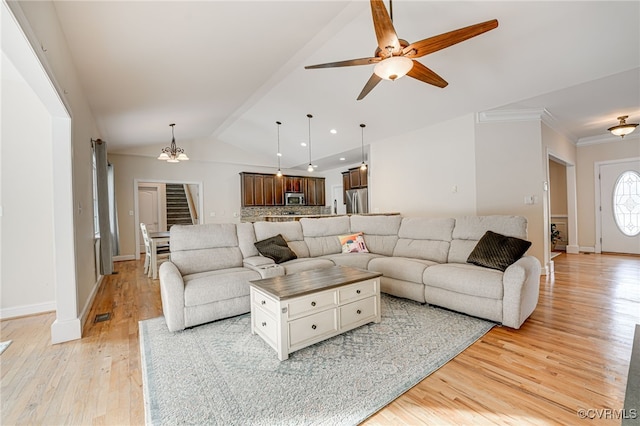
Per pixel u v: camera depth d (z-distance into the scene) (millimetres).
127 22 2348
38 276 3219
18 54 1717
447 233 3545
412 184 5512
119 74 3186
